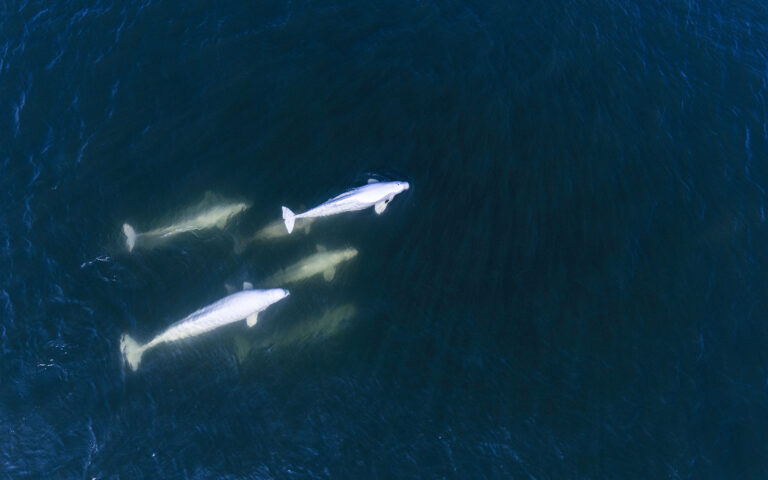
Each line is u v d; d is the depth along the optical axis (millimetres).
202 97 50562
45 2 55906
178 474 34875
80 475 34625
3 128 48375
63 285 40906
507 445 36438
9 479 34406
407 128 49562
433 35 55625
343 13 56625
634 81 54219
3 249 42312
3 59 52062
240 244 43125
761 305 42594
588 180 47750
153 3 56250
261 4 56688
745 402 38531
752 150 50781
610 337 40656
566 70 54219
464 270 43000
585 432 37062
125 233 42719
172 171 46531
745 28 59906
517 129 50094
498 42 55594
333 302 41188
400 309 41219
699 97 53875
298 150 48031
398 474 35312
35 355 38219
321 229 44250
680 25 59312
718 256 44594
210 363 38375
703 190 47969
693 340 40812
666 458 36375
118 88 50844
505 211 45750
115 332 39250
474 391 38281
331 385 38094
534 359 39594
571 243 44531
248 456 35562
